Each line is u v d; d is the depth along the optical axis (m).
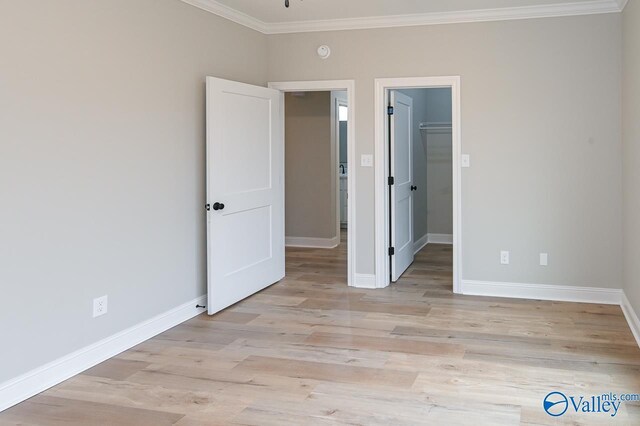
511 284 5.24
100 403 3.04
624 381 3.25
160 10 4.16
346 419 2.82
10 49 2.97
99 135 3.60
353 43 5.51
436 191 8.38
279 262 5.88
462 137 5.26
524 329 4.25
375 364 3.56
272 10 5.09
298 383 3.28
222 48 4.97
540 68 5.03
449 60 5.25
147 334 4.12
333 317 4.62
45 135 3.20
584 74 4.92
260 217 5.40
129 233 3.91
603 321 4.44
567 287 5.09
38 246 3.18
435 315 4.65
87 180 3.52
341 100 8.36
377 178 5.56
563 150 5.02
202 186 4.75
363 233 5.65
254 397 3.09
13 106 3.00
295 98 7.96
